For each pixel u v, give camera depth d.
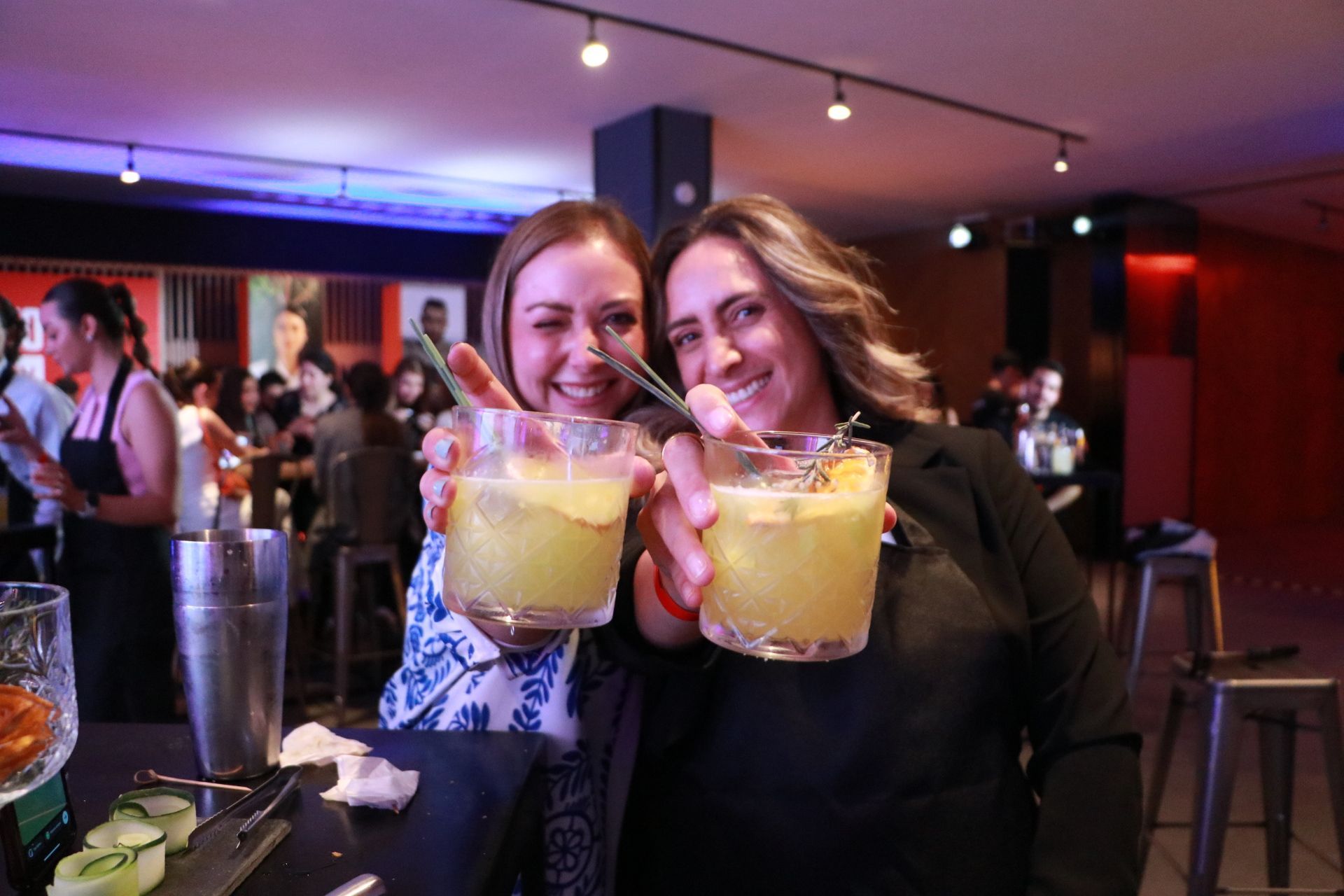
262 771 0.88
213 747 0.86
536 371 1.26
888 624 1.07
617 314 1.27
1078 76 5.12
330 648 4.73
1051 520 1.30
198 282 8.89
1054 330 9.34
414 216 9.15
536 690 1.05
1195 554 3.81
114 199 8.16
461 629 1.04
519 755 0.94
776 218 1.26
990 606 1.14
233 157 6.91
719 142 6.52
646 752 1.13
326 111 5.76
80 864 0.63
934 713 1.05
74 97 5.46
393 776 0.84
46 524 2.81
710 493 0.78
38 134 6.24
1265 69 5.03
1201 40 4.60
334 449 4.11
